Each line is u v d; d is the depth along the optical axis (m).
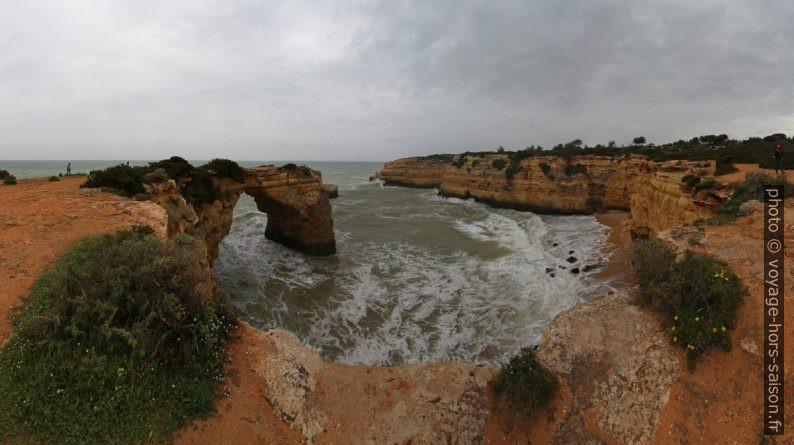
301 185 26.16
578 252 25.48
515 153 58.38
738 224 11.74
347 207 53.22
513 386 7.73
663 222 21.17
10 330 6.14
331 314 16.38
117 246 7.83
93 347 6.00
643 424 6.98
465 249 27.39
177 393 6.20
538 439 7.29
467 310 16.64
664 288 8.57
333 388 7.89
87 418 5.43
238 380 7.08
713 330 7.50
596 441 7.06
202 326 7.10
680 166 22.25
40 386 5.50
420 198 68.12
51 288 6.77
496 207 53.34
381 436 7.07
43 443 5.07
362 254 26.89
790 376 6.61
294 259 25.53
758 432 6.20
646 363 7.79
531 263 22.89
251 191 24.83
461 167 64.44
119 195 13.90
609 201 44.03
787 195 13.23
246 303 17.41
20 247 8.55
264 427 6.54
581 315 9.47
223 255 25.25
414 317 16.09
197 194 19.67
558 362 8.61
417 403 7.77
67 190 14.55
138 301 6.66
